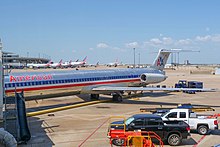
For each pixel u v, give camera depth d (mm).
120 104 39375
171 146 19156
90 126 25297
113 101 42125
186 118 22422
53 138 21141
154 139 19703
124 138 18328
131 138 17938
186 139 20703
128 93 49031
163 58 53219
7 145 15516
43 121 27453
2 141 15484
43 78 33625
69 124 26172
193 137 21516
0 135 15508
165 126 19250
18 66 150750
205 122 22188
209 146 19125
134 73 46812
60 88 35625
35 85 32562
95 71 41312
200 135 22141
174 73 129625
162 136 19234
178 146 19109
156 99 45250
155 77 48344
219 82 76875
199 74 121062
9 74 31312
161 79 49562
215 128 22234
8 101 25344
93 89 39656
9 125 21500
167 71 153625
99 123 26578
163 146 19125
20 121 20844
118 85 43812
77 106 36531
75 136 21766
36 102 40062
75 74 38000
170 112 22641
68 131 23406
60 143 19781
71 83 36875
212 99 45438
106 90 39875
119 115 30562
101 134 22422
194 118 22453
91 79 39781
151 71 50312
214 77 98812
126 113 31844
